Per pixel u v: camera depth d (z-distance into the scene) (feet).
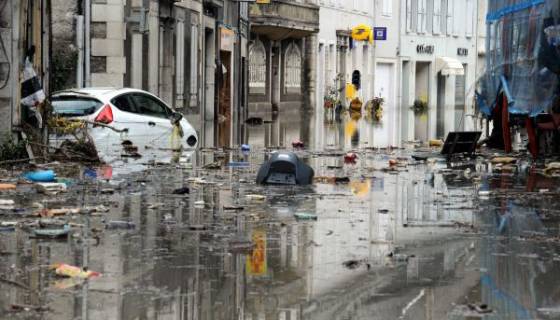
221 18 294.25
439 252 66.85
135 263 61.67
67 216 80.07
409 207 89.20
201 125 254.68
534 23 145.69
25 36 124.88
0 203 85.92
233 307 51.21
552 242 70.85
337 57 431.84
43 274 58.18
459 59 538.06
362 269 61.00
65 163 124.26
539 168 130.82
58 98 142.31
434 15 510.58
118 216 80.48
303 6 375.04
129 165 126.11
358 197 96.43
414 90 498.69
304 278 58.23
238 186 104.53
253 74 355.15
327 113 387.75
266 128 253.65
